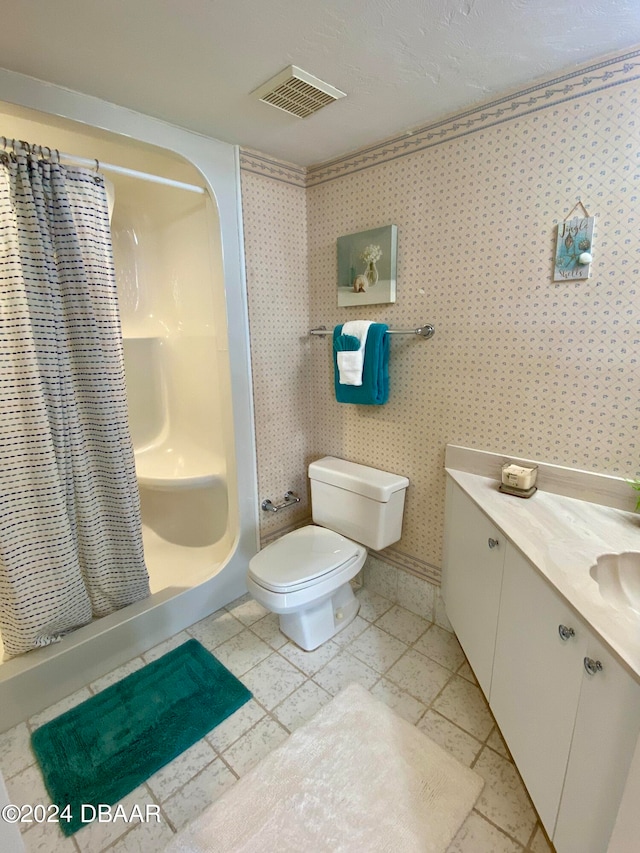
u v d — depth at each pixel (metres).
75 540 1.65
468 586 1.60
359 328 1.86
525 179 1.43
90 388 1.60
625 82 1.21
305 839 1.16
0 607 1.53
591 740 0.88
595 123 1.27
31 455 1.48
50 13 1.02
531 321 1.49
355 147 1.87
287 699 1.60
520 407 1.57
